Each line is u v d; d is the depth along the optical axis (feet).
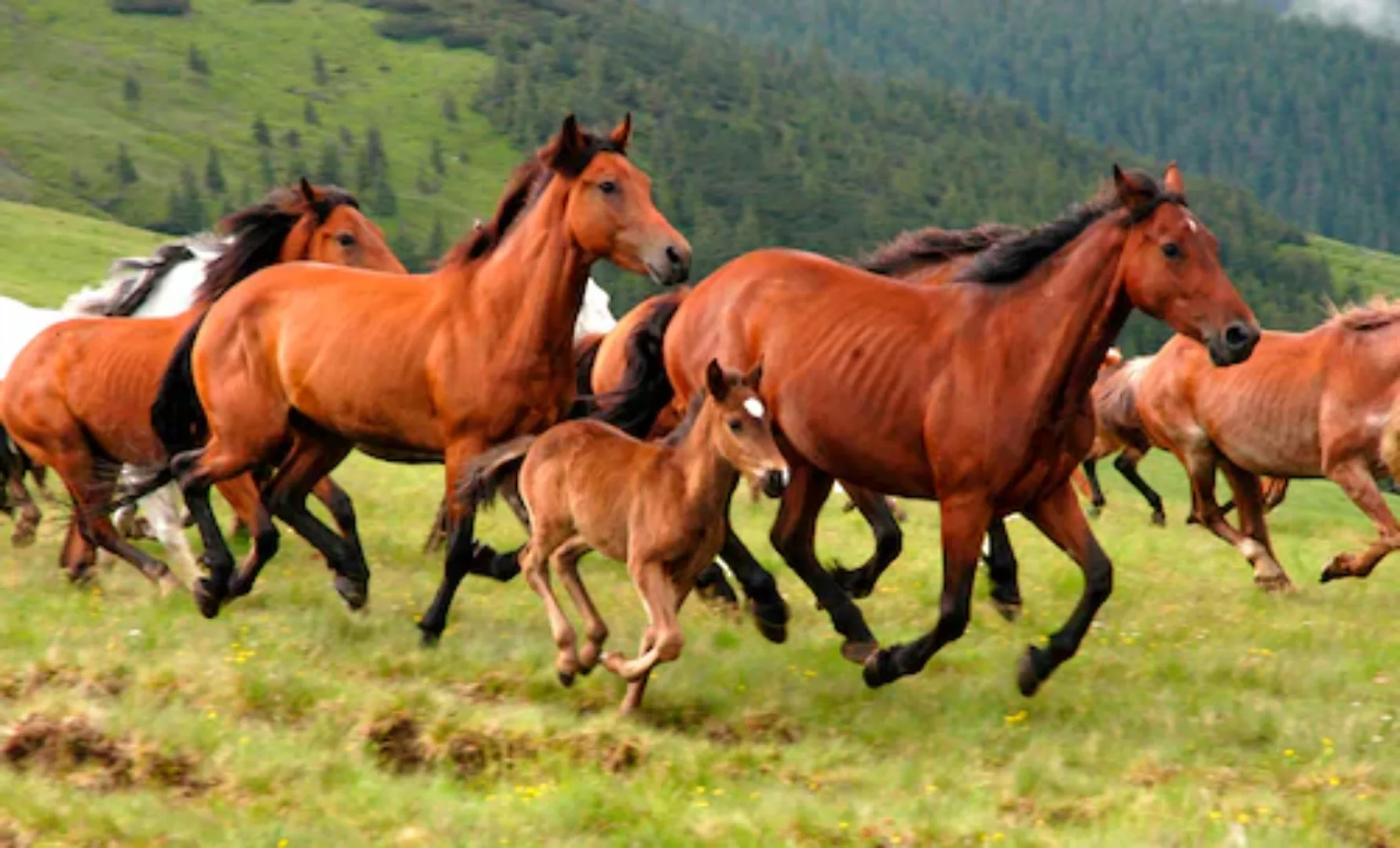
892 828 29.89
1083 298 37.09
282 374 43.37
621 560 36.99
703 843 29.04
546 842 28.89
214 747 32.17
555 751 33.55
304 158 634.43
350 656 40.06
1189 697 39.73
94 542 49.19
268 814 29.84
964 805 31.35
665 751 33.65
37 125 593.42
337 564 45.57
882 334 38.70
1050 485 38.11
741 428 34.45
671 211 626.64
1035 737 36.11
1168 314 36.73
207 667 36.99
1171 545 69.15
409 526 65.62
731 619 47.26
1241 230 640.99
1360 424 54.70
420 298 42.24
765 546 62.59
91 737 32.01
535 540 38.78
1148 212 36.68
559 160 40.75
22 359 49.96
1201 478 60.29
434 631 41.57
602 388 50.42
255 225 50.39
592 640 38.04
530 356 41.14
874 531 47.70
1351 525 96.32
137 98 653.30
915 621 49.37
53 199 533.14
